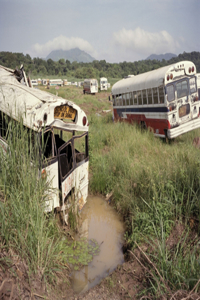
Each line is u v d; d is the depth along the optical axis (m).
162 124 10.47
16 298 2.67
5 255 3.03
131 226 4.99
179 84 10.04
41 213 3.57
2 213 3.13
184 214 4.68
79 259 4.17
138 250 4.17
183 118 10.30
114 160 7.84
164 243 3.73
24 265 3.10
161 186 5.09
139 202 5.29
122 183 6.27
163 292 3.07
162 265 3.35
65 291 3.39
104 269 3.98
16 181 3.72
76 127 4.98
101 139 11.11
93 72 152.38
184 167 5.77
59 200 4.52
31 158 4.05
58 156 4.39
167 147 9.12
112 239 4.84
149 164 6.55
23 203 3.46
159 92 10.20
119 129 12.09
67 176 4.65
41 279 3.17
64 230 4.68
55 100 4.36
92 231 5.09
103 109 26.45
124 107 13.95
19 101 4.45
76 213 5.07
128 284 3.58
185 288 3.07
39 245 3.33
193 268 3.18
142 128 12.31
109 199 6.41
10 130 3.80
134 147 9.07
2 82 5.17
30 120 4.00
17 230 3.19
